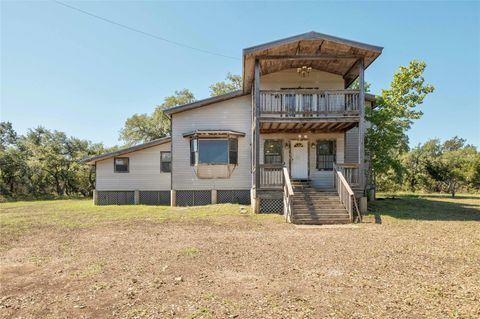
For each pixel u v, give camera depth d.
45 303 4.03
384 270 5.32
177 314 3.64
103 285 4.66
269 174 12.77
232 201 16.06
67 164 32.41
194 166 16.11
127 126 38.38
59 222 11.06
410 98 16.31
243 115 16.39
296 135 15.29
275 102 13.74
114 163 17.77
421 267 5.50
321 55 12.22
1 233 9.04
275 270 5.34
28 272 5.36
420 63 16.27
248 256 6.27
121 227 9.91
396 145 16.92
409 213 12.36
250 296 4.18
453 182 26.94
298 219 10.57
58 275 5.18
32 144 34.16
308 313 3.63
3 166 29.83
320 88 15.18
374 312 3.65
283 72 15.22
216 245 7.27
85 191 33.56
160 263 5.81
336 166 12.78
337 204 11.62
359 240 7.80
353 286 4.55
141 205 16.50
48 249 7.06
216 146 15.96
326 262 5.82
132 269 5.46
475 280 4.79
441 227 9.58
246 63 13.05
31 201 24.36
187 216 12.04
